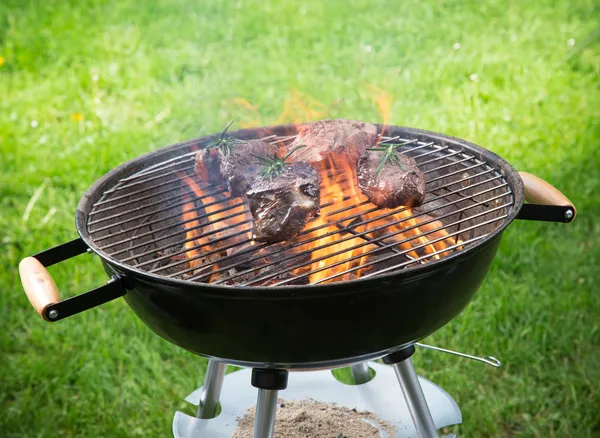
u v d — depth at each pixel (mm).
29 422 1629
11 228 2084
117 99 2768
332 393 1524
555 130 2422
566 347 1719
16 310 1880
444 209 1382
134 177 1356
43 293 1146
